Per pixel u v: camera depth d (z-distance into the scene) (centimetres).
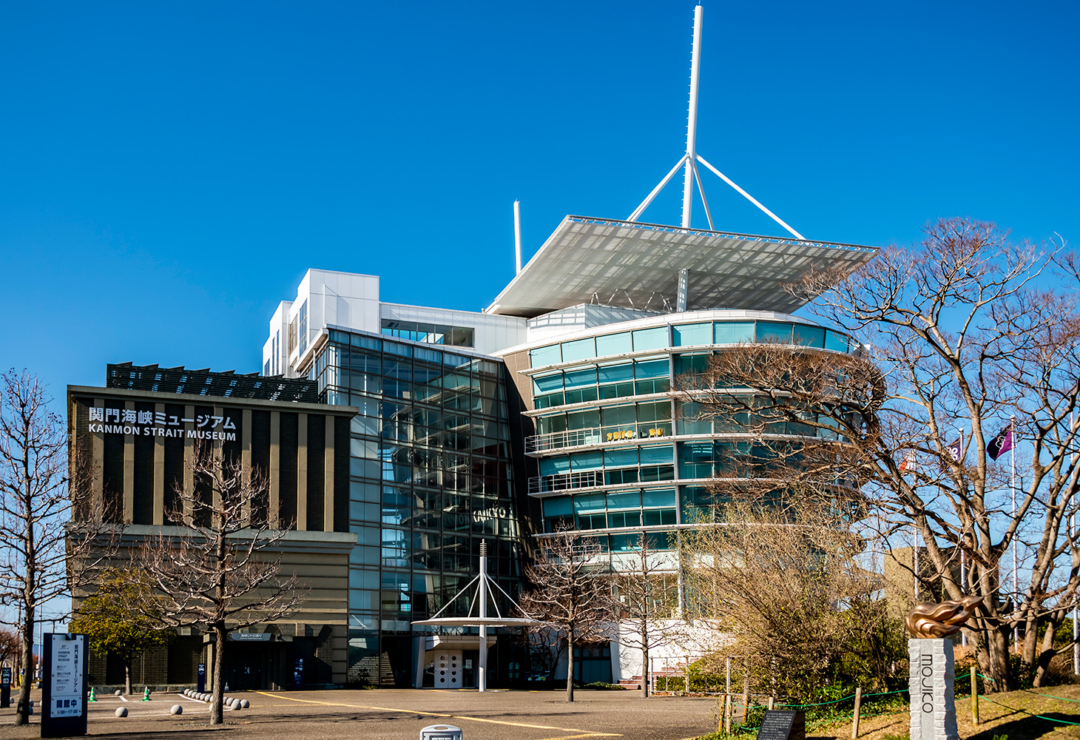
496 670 8406
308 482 7344
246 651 6925
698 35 10169
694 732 3244
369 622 7706
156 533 6500
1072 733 2319
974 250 3422
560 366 8894
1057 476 3219
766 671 3266
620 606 7425
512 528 9119
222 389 7481
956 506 3334
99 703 5234
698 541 5869
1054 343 3228
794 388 3731
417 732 3281
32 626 3612
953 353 3506
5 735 3194
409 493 8312
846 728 2764
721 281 9681
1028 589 3253
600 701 5284
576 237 8475
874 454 3447
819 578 3388
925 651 2295
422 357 8800
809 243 8931
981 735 2409
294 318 9750
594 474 8744
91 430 6650
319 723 3672
